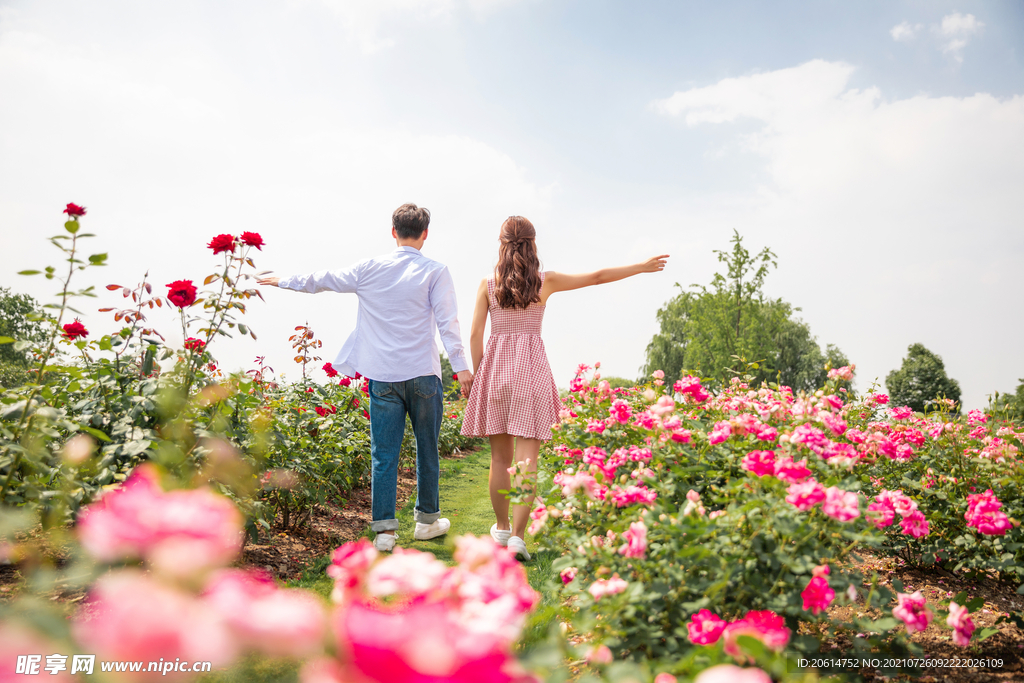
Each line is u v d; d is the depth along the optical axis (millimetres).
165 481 1886
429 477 3246
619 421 2689
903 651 1754
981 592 2615
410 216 3301
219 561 679
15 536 2098
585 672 1481
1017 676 1805
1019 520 2588
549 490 2703
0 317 21562
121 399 2504
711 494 2057
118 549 657
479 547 1079
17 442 2143
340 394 5086
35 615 678
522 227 3191
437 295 3150
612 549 1659
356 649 620
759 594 1523
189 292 2641
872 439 2549
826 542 1708
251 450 2631
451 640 664
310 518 3371
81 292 2271
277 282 3195
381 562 958
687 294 26000
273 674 1535
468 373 3176
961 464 3070
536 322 3203
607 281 3262
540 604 2117
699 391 2793
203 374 2664
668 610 1521
